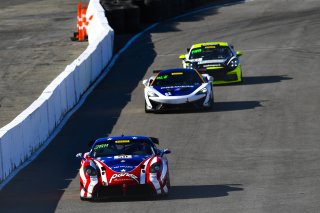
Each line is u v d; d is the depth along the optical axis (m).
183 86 90.06
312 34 146.25
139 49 138.62
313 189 55.31
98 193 53.62
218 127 80.81
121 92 104.31
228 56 107.62
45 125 79.06
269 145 72.12
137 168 53.97
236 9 179.38
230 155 68.81
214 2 194.00
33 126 73.69
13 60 129.38
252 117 84.88
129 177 53.22
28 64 124.94
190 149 71.81
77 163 68.56
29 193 58.19
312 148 70.12
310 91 99.19
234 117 85.31
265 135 76.38
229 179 60.09
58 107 86.44
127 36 152.50
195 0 185.38
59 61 126.12
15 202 55.44
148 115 88.75
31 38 151.38
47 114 80.12
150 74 117.12
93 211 51.44
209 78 92.19
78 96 99.69
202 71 105.12
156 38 148.75
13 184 61.41
